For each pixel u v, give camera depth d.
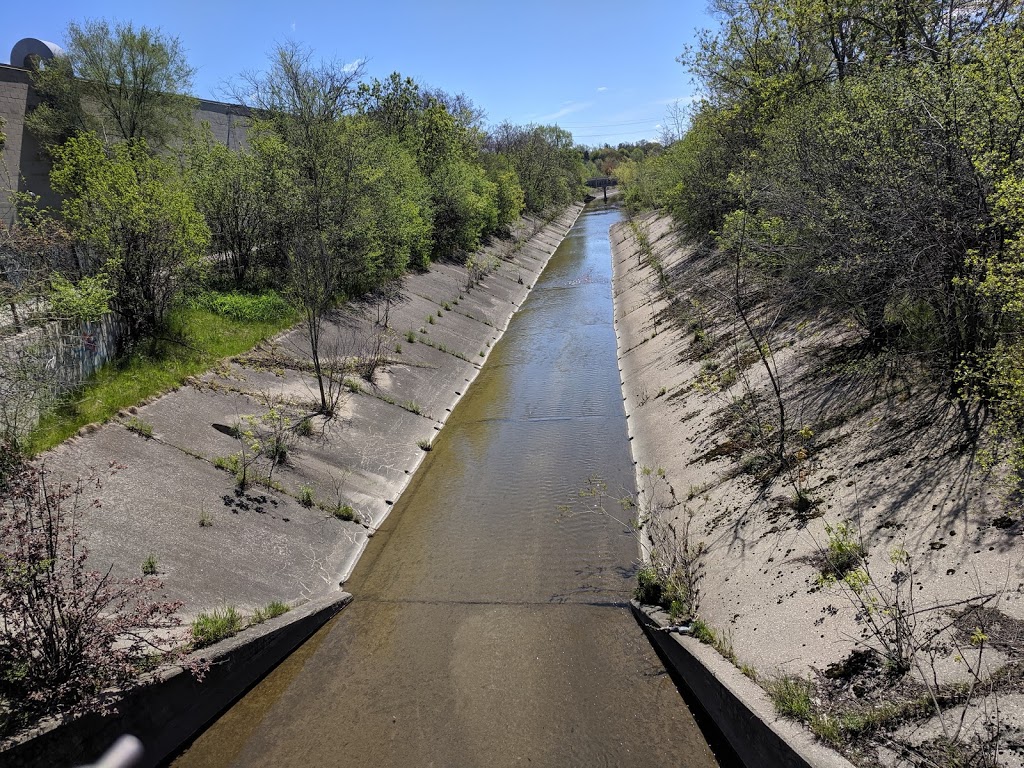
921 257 7.04
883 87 8.62
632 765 5.38
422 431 13.58
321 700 6.41
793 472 7.82
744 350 12.38
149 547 7.39
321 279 12.58
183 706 5.85
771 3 16.28
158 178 13.41
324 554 8.82
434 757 5.64
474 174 34.19
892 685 4.51
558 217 61.59
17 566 5.05
